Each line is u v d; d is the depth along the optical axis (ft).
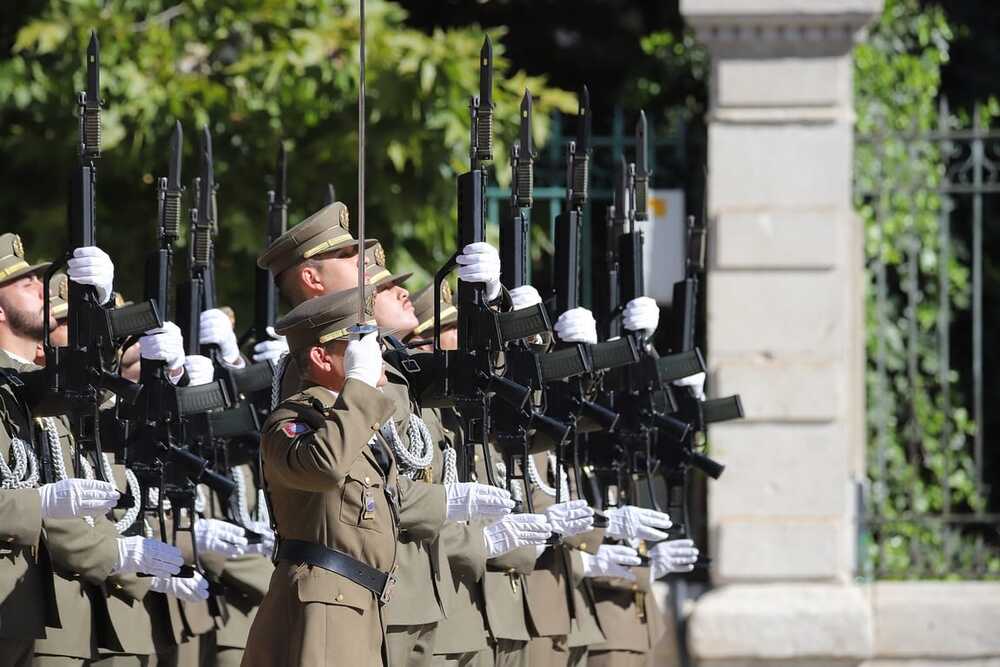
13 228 124.67
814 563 112.88
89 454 75.97
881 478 118.32
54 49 118.11
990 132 117.50
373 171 121.19
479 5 155.33
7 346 76.95
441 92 118.62
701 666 112.88
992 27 155.94
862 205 127.24
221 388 75.51
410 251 123.54
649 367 84.58
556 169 121.60
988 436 146.92
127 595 75.05
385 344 75.00
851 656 112.47
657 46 151.53
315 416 63.26
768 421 113.50
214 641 85.97
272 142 119.34
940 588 115.85
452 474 77.10
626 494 87.10
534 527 75.97
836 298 113.50
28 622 69.51
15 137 122.72
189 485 75.31
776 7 112.88
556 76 157.07
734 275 113.80
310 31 118.42
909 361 121.39
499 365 75.77
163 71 117.91
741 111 114.21
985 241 146.41
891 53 138.82
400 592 72.49
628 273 84.43
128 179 121.90
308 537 63.98
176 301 82.07
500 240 76.74
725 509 113.29
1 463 69.77
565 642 86.74
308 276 78.69
